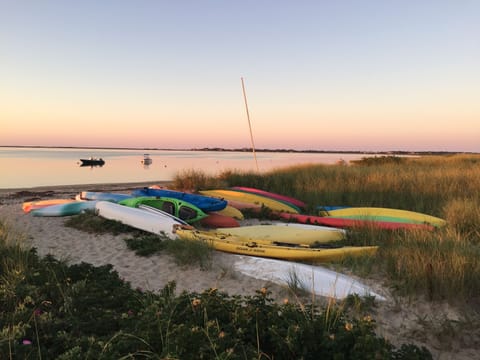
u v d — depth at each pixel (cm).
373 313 378
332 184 1189
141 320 292
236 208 1008
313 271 482
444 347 319
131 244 649
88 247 663
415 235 581
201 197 965
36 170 3331
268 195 1113
